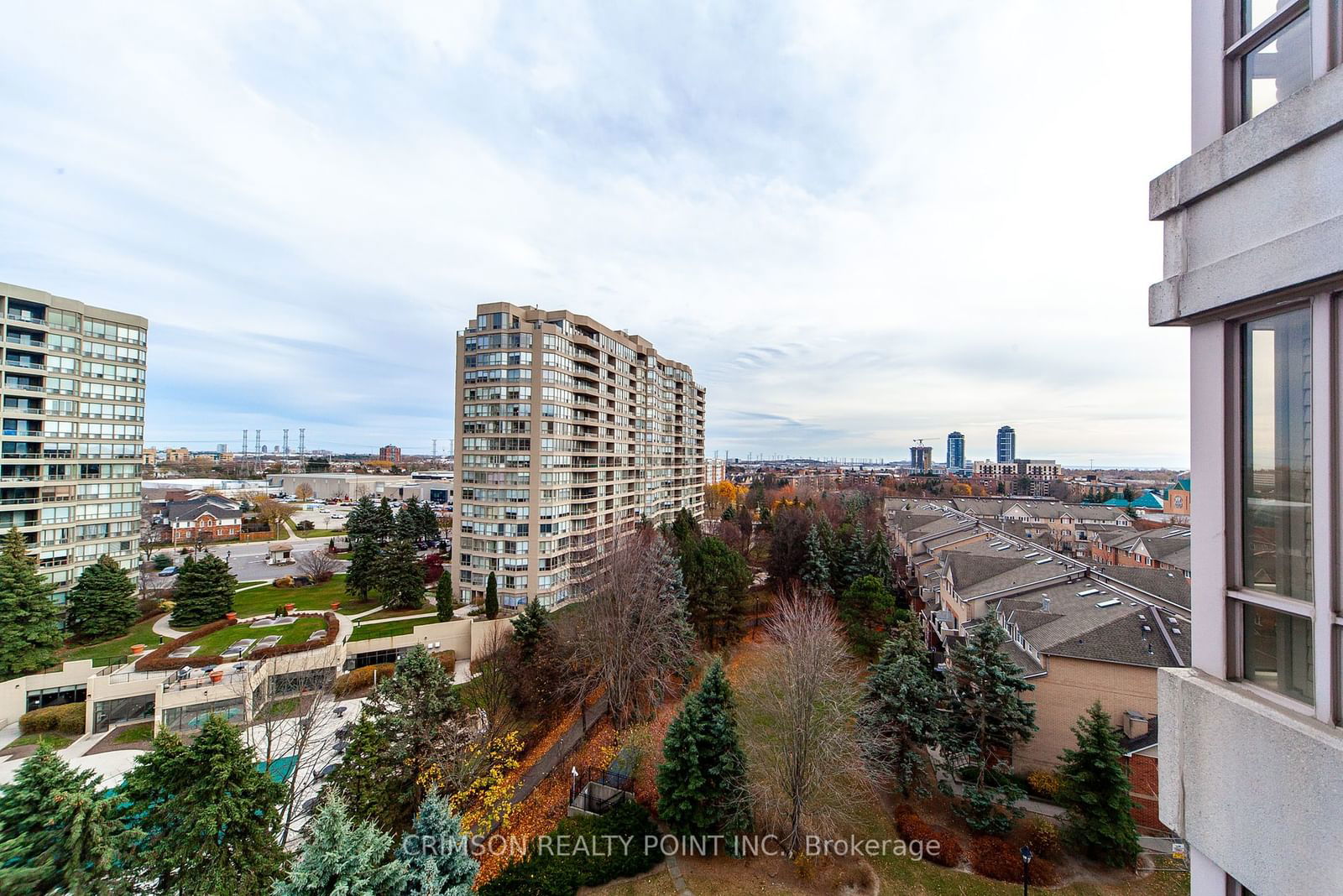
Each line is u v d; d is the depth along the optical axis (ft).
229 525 266.16
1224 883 13.96
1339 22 11.68
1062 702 68.64
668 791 59.06
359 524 197.88
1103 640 69.77
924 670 69.10
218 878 43.01
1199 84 15.48
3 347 118.42
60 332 127.44
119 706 92.79
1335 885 10.75
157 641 116.16
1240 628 14.14
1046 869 53.21
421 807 43.29
